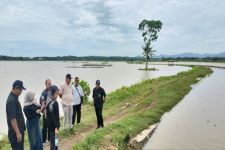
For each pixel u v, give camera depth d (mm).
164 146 11320
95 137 10656
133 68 108750
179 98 24109
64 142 11156
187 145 11469
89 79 53281
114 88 37625
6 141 12344
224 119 16219
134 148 11031
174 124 15047
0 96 29859
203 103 22094
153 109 18172
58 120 8984
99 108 13125
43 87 38125
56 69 101375
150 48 101000
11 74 69125
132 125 13484
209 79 45812
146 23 100438
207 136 12734
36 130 8438
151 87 31797
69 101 12375
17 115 7332
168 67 115500
